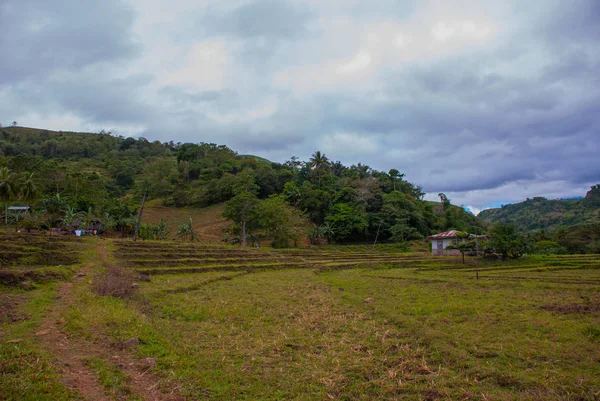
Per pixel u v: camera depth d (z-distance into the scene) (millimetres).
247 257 46312
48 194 69250
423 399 8500
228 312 17547
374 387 9219
